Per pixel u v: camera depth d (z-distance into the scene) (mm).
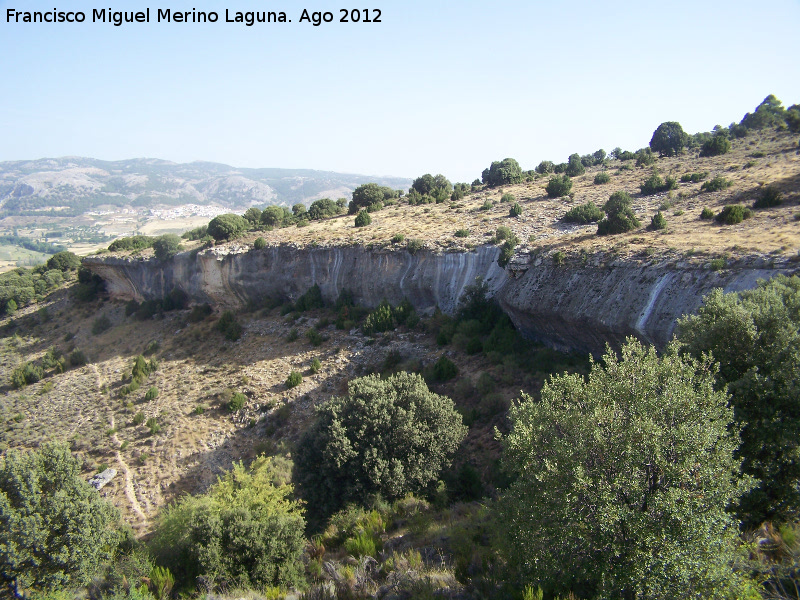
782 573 8758
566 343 29141
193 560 15766
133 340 55688
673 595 8148
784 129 63469
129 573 15180
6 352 59688
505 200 56625
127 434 36188
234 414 34594
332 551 17266
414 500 19219
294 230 59188
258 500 17672
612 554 8617
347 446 20297
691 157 61781
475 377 30203
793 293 14453
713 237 25797
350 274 46594
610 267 27062
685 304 21250
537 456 10266
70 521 15680
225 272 54156
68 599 14461
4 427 42656
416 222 52812
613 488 8680
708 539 8258
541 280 31406
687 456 8594
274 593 14086
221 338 48812
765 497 11047
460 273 40062
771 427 11133
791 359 11688
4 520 15016
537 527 9602
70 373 51219
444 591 11633
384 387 22609
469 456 23125
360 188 72625
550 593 10164
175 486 29172
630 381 9828
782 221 26266
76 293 70812
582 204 47000
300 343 42312
